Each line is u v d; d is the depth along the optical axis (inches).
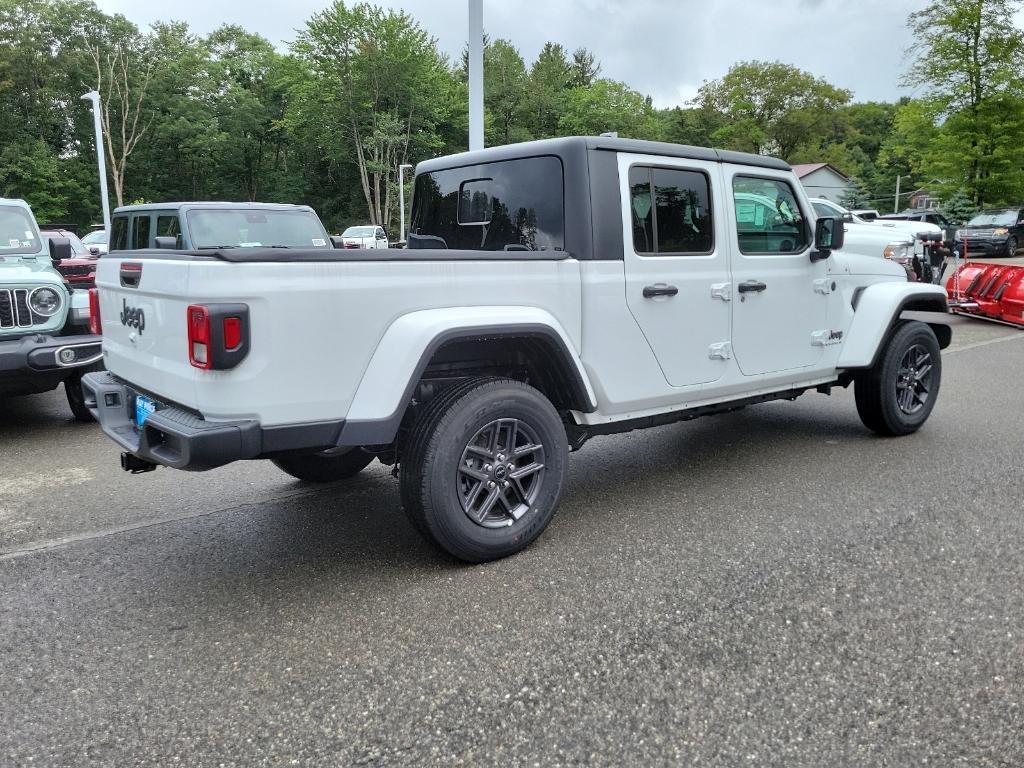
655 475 195.9
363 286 122.0
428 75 2317.9
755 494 178.4
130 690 103.5
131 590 134.9
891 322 208.8
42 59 2176.4
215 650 113.4
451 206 179.2
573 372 146.6
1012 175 1208.8
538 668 106.3
